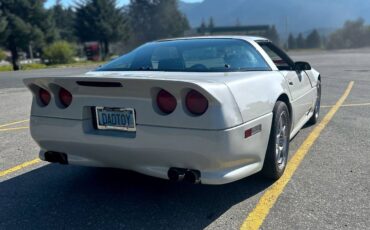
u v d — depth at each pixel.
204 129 2.80
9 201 3.56
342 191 3.55
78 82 3.14
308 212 3.17
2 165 4.59
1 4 45.16
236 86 3.08
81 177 4.14
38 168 4.46
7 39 44.88
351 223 2.97
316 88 5.75
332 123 6.27
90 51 51.38
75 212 3.32
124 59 4.04
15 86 15.29
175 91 2.84
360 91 10.16
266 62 3.98
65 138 3.34
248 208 3.29
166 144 2.92
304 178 3.89
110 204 3.46
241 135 2.97
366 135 5.46
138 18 86.12
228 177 2.98
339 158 4.48
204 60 3.68
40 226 3.10
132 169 3.29
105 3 56.75
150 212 3.29
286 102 4.07
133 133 3.06
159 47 4.05
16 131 6.49
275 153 3.64
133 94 2.99
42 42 48.06
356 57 30.69
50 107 3.37
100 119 3.20
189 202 3.46
